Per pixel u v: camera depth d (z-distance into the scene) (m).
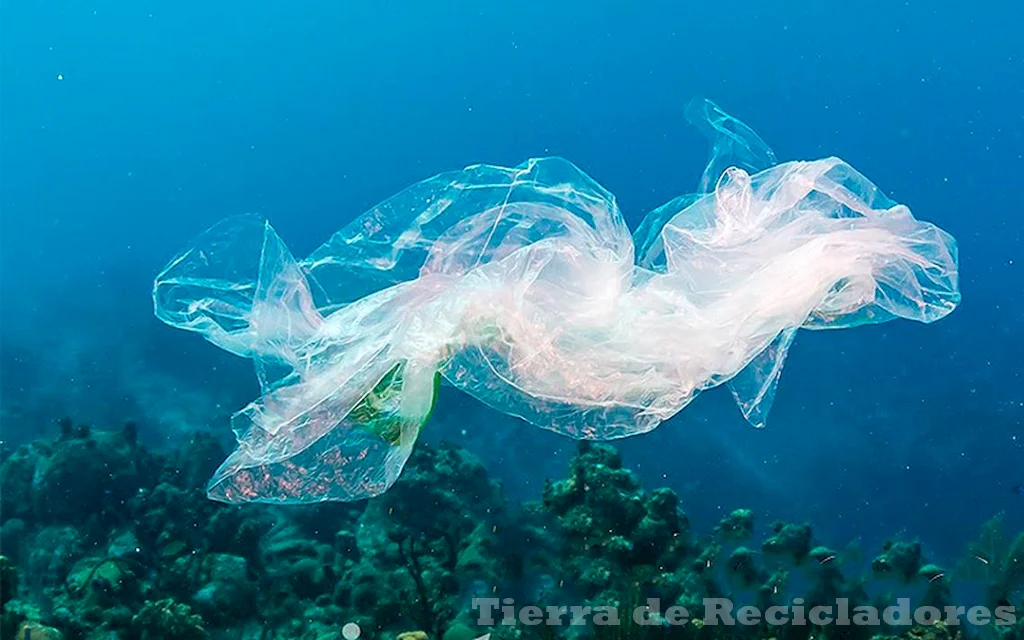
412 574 2.17
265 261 1.64
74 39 21.11
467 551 2.34
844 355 5.55
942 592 2.19
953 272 1.72
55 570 2.36
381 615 2.15
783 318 1.69
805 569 2.18
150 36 21.30
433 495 2.52
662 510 2.15
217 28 21.17
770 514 3.72
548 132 19.19
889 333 5.85
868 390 5.07
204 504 2.48
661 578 2.07
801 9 16.73
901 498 3.88
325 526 2.68
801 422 4.58
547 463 3.95
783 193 1.73
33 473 2.62
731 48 18.05
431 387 1.67
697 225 1.74
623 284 1.70
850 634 2.03
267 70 21.44
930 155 15.34
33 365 5.41
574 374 1.67
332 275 1.71
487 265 1.68
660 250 1.77
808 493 3.91
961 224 12.77
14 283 10.73
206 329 1.63
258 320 1.63
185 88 21.61
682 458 4.13
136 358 5.35
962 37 15.83
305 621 2.21
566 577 2.16
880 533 3.62
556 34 19.17
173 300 1.63
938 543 3.54
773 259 1.70
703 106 1.83
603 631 1.94
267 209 19.73
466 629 2.06
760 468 4.09
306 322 1.65
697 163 17.84
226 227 1.66
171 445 4.13
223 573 2.24
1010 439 4.38
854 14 16.66
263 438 1.63
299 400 1.63
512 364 1.66
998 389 5.12
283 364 1.64
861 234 1.70
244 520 2.42
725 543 2.29
